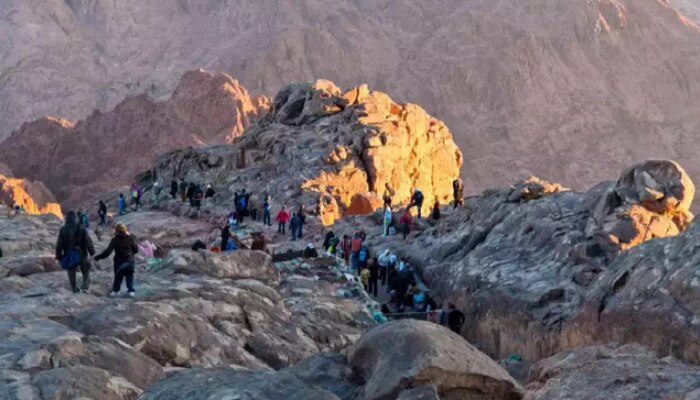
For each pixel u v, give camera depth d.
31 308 14.30
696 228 14.96
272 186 47.66
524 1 192.50
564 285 20.12
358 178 48.38
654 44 186.75
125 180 100.81
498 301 21.44
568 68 175.62
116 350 11.68
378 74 170.75
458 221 30.45
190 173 57.09
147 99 111.56
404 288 25.06
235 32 189.62
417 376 8.77
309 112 55.22
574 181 149.88
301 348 16.36
